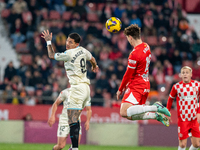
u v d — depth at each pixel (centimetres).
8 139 2977
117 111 3102
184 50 4394
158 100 3127
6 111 3002
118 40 4216
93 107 3073
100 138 3048
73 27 4209
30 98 3062
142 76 1556
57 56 1551
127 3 4659
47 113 3048
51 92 3259
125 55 4084
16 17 4369
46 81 3600
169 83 3672
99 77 3612
